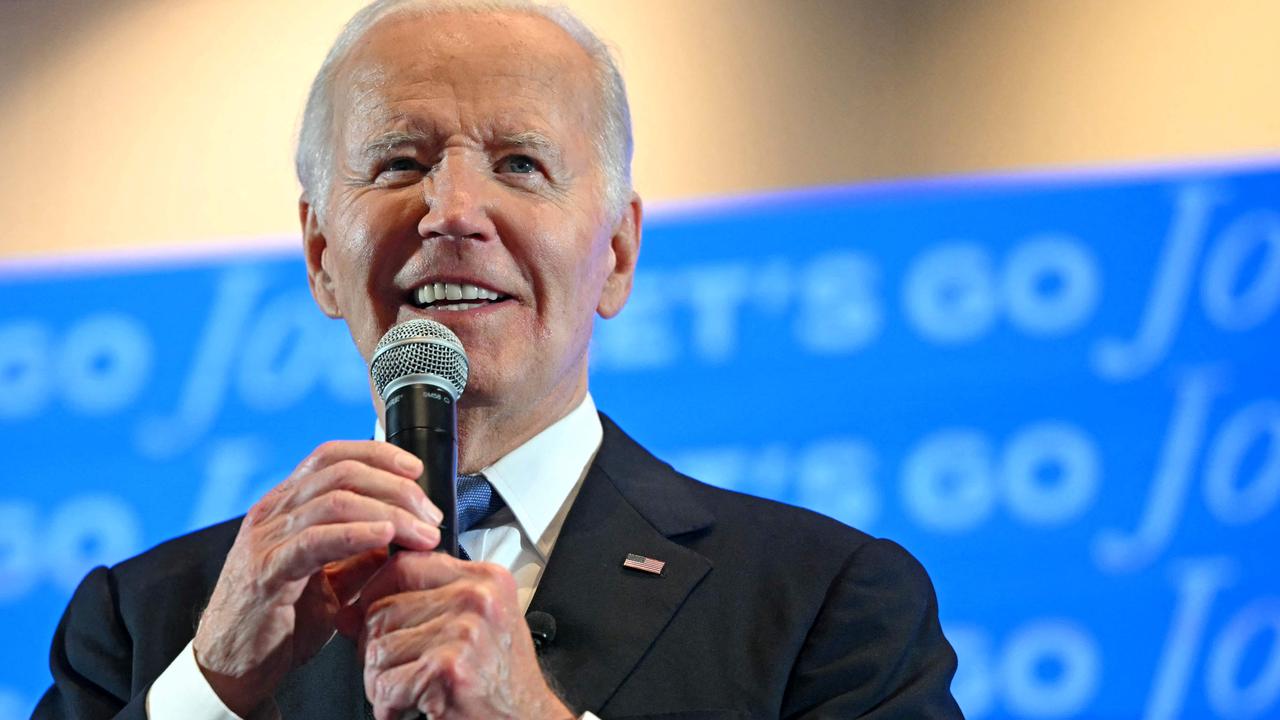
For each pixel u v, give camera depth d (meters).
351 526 3.05
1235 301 6.68
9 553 7.14
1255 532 6.43
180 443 7.21
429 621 3.06
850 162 7.16
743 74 7.36
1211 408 6.57
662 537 4.01
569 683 3.65
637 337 6.94
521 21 4.17
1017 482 6.59
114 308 7.45
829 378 6.80
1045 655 6.42
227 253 7.48
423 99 3.98
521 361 3.88
